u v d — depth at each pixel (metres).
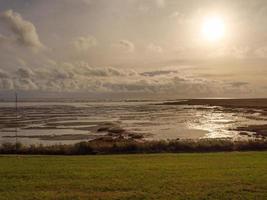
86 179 15.86
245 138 51.06
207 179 15.61
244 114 112.00
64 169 18.27
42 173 17.20
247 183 14.77
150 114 117.94
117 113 126.44
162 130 64.44
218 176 16.27
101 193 13.53
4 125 77.75
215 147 34.31
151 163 20.42
